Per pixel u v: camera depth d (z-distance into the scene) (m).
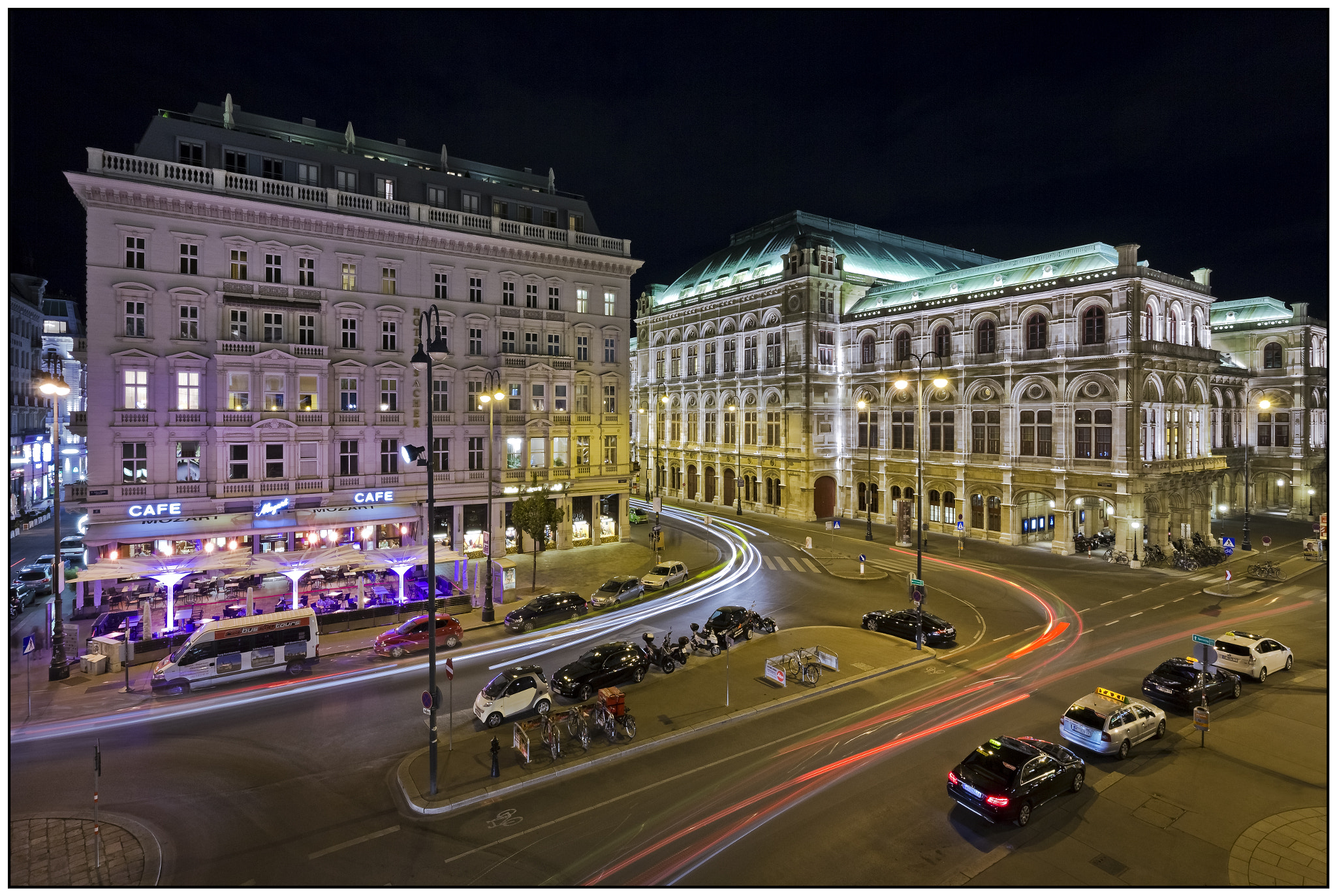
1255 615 33.97
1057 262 50.94
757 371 68.75
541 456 49.69
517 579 41.97
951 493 56.25
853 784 18.45
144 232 36.62
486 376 46.94
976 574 43.12
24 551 48.97
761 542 54.66
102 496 35.41
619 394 53.69
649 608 36.47
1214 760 19.80
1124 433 44.81
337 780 18.92
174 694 24.89
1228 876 14.52
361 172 44.31
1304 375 62.12
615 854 15.45
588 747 20.66
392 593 36.44
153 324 36.84
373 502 42.53
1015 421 51.28
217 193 38.19
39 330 71.06
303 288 40.75
